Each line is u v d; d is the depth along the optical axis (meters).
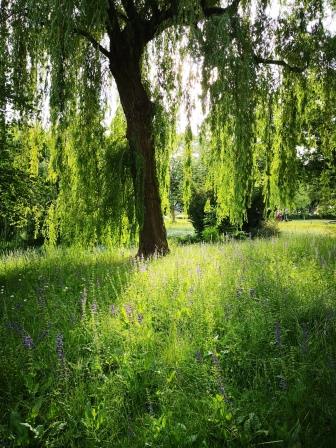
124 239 11.20
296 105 10.71
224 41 8.71
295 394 3.39
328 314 4.90
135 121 10.35
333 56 10.27
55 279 7.76
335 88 10.55
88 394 3.69
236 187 9.52
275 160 10.88
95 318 5.08
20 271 9.16
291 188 10.88
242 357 4.20
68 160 10.52
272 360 4.00
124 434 3.24
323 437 2.99
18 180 9.30
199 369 3.84
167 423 3.23
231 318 5.02
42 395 3.51
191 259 8.45
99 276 7.88
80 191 10.50
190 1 8.96
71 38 8.91
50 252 11.23
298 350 4.08
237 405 3.38
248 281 6.37
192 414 3.30
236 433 3.02
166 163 10.97
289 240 11.89
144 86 11.42
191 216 21.44
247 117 9.02
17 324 4.84
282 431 3.01
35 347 4.26
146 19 10.59
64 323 5.21
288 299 5.45
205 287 6.10
